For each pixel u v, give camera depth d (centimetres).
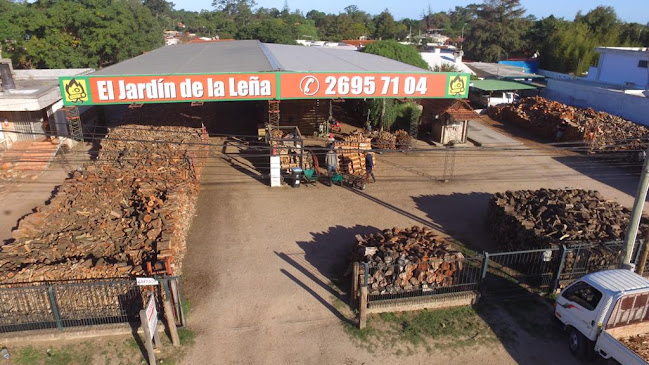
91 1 4769
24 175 2303
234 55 3094
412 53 4006
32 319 1144
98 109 3291
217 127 3303
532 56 8094
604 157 2705
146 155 1995
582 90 3772
